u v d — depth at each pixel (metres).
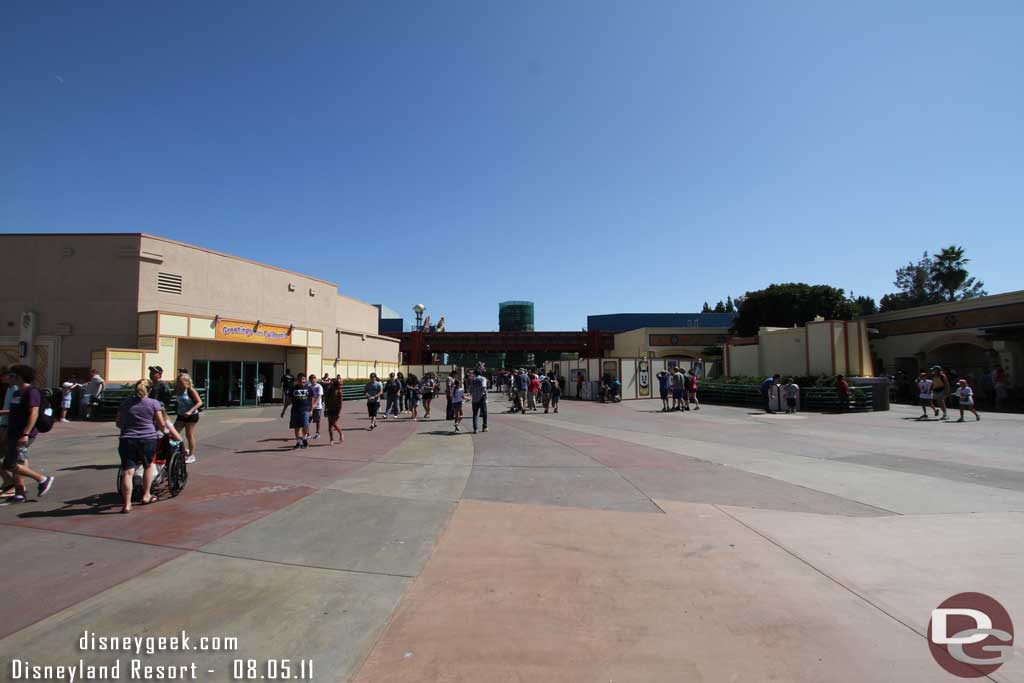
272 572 4.75
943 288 56.88
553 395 21.95
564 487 7.97
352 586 4.46
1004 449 11.60
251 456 10.76
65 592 4.34
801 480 8.43
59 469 9.37
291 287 31.30
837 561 4.93
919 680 3.10
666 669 3.22
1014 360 29.39
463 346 58.62
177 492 7.46
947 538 5.55
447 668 3.25
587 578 4.59
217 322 23.89
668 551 5.22
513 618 3.89
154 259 22.69
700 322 85.12
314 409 13.38
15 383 7.09
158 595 4.29
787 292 50.16
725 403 27.36
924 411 18.66
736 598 4.18
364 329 43.16
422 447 12.02
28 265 22.17
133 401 6.87
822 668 3.22
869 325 38.94
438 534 5.77
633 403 28.34
